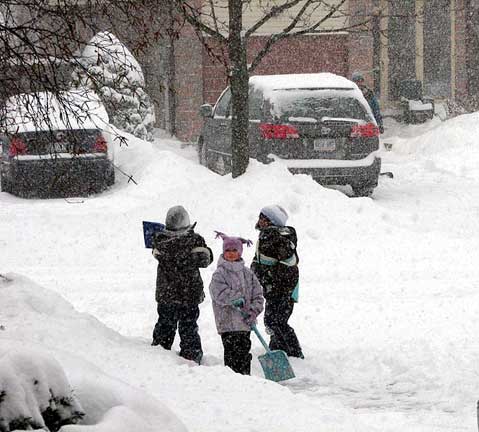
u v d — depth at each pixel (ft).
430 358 75.00
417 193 159.74
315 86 150.82
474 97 279.28
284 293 77.30
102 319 88.94
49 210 137.08
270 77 158.71
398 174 184.34
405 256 112.37
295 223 122.62
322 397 67.10
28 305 73.67
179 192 131.54
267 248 77.30
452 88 284.20
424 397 66.54
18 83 67.10
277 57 253.03
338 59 255.50
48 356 32.68
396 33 276.21
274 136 146.61
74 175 147.74
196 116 249.55
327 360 76.54
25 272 106.93
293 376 71.72
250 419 50.67
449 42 282.97
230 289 71.10
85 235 120.37
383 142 240.32
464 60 282.15
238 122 132.26
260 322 90.74
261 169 131.95
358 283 101.86
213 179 148.77
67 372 37.35
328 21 252.21
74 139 69.97
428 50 282.36
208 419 50.19
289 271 77.41
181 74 247.91
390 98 278.87
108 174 156.46
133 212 127.54
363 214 125.59
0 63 66.13
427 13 279.28
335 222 122.83
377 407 64.49
